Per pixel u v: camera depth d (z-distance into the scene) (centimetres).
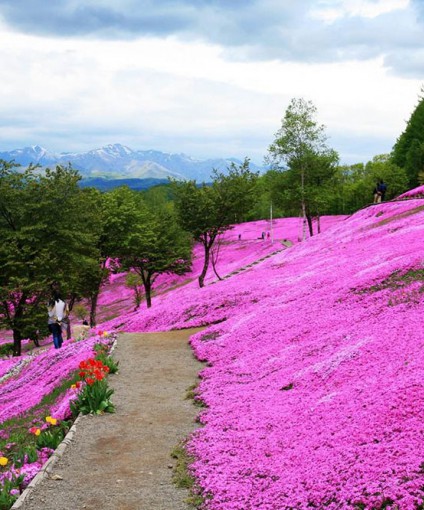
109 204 6431
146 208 7956
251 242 10762
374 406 1155
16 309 4519
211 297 3478
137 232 6600
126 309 8600
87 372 1691
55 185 4656
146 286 7438
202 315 3183
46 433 1426
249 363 1981
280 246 9475
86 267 5103
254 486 1015
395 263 2470
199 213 6125
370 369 1436
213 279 7762
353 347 1639
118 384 1950
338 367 1549
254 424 1351
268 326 2344
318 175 8525
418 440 959
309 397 1438
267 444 1195
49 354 3044
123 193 6875
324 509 866
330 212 14388
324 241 5059
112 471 1194
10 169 4612
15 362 3575
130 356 2400
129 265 7069
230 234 12212
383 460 927
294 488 948
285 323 2297
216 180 6278
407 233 3438
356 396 1284
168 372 2108
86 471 1198
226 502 979
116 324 4281
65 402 1811
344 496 864
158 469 1198
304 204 8662
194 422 1513
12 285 4347
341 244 4303
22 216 4509
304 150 8394
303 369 1686
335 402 1299
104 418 1570
